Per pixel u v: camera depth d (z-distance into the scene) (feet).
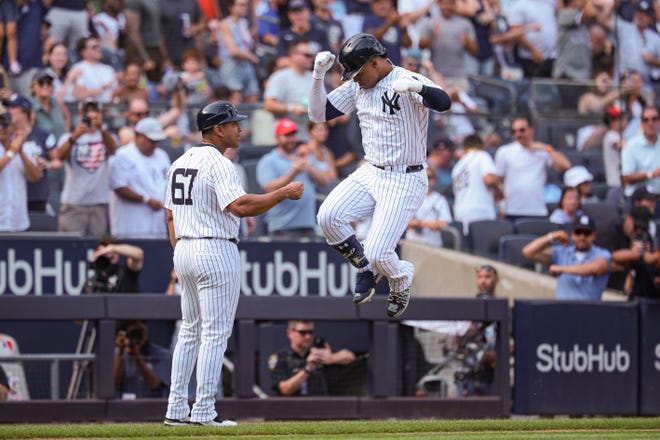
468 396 127.13
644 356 131.54
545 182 166.20
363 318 123.75
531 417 135.33
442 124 171.42
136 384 121.29
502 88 175.73
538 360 127.85
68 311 118.11
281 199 88.94
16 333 129.39
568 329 128.98
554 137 174.29
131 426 92.02
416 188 85.56
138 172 143.43
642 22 179.73
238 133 93.15
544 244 140.26
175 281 133.80
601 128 172.65
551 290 140.36
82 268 137.39
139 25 182.09
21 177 141.28
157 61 183.21
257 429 89.71
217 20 187.11
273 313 122.21
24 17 165.48
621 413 130.62
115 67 180.24
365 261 87.61
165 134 157.38
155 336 124.06
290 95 165.48
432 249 148.05
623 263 136.56
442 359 127.65
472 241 154.81
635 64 178.70
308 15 180.75
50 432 88.79
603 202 161.89
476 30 190.39
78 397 122.93
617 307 130.93
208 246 90.02
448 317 125.29
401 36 184.03
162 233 146.10
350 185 86.53
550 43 192.85
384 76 84.69
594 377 129.70
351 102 87.20
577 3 188.65
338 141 164.66
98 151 142.92
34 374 122.21
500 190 164.14
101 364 118.32
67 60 174.29
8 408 114.83
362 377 127.85
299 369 124.57
